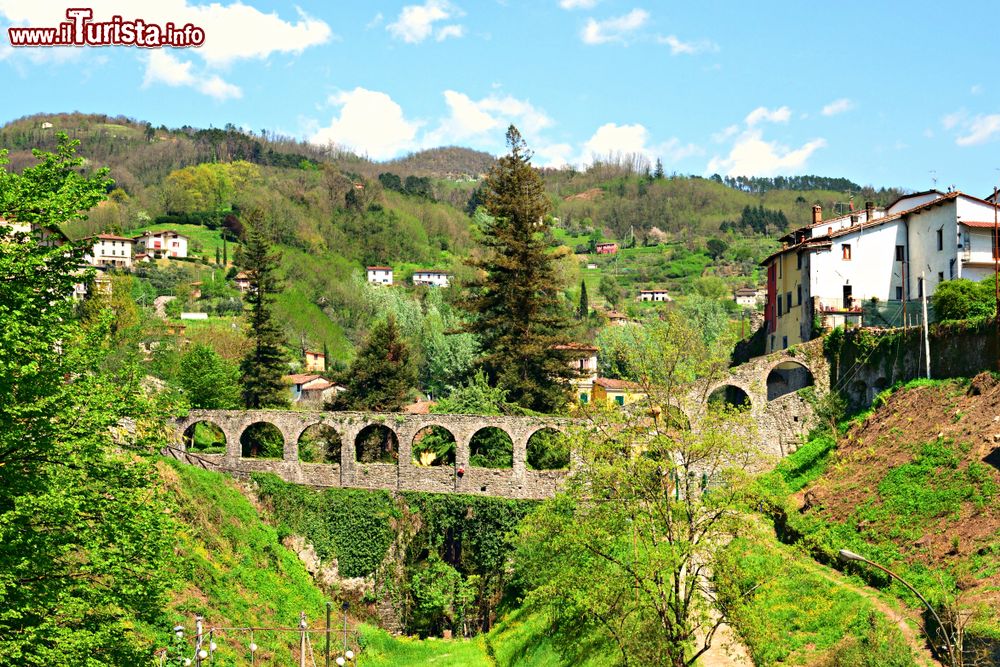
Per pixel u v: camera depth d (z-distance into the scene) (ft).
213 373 246.47
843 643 127.03
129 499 95.61
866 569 142.92
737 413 134.00
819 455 193.26
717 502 127.24
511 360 238.68
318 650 172.86
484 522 204.23
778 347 245.65
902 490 157.17
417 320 531.09
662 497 131.44
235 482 214.90
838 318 219.41
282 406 285.43
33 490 87.20
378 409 260.62
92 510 92.48
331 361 489.67
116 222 647.15
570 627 155.84
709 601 137.69
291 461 215.51
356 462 213.46
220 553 184.44
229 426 218.79
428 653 184.96
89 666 85.10
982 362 172.35
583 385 370.73
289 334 501.97
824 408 201.98
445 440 227.40
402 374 267.59
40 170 95.61
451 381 408.05
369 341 272.51
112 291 324.60
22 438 87.40
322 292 578.66
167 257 595.06
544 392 238.27
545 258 246.47
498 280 247.91
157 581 98.12
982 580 124.06
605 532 132.46
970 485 147.23
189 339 375.04
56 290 97.04
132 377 105.19
